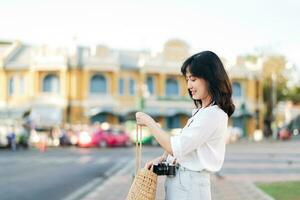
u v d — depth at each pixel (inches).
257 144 2079.2
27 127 1755.7
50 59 2314.2
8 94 2402.8
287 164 1045.2
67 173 848.3
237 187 638.5
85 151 1567.4
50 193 601.6
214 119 170.1
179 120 2511.1
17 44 2498.8
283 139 2566.4
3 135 1630.2
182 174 173.0
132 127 2148.1
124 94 2421.3
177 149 168.7
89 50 2407.7
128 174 825.5
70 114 2327.8
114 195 583.2
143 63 2448.3
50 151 1545.3
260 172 862.5
